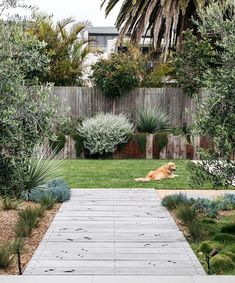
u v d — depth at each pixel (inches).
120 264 195.0
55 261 198.1
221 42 232.4
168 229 251.6
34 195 308.2
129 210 297.0
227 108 225.6
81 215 283.0
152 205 311.9
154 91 660.7
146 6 716.7
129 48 765.9
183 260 201.2
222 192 358.0
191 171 242.1
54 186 340.8
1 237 232.7
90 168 487.5
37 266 191.6
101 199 330.3
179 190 368.2
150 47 796.0
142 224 262.1
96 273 183.8
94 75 657.6
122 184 394.0
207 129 228.5
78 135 587.8
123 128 591.5
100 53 805.9
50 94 229.5
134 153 593.3
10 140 212.2
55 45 717.3
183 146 585.6
